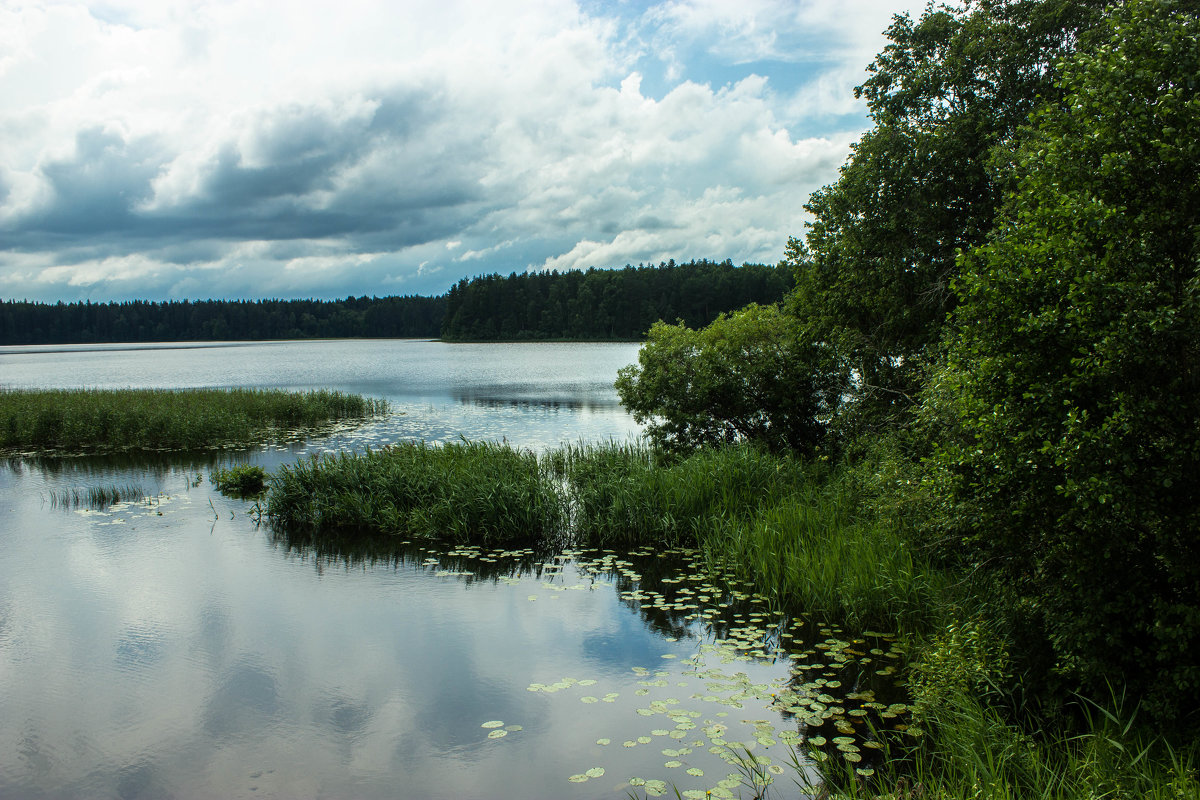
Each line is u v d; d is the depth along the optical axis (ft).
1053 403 14.56
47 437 71.67
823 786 15.33
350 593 28.55
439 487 39.06
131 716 19.19
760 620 24.98
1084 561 14.74
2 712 19.48
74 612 26.63
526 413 92.22
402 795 15.64
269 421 82.07
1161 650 13.97
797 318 44.65
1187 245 14.44
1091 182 15.21
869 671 20.68
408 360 253.03
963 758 15.03
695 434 45.62
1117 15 15.67
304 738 17.99
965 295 16.49
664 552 33.40
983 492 15.93
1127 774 13.50
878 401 38.78
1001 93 35.12
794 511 32.32
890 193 36.86
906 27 39.01
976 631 17.74
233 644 23.70
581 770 16.35
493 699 19.77
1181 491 13.94
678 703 19.22
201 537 37.11
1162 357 13.56
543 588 28.99
